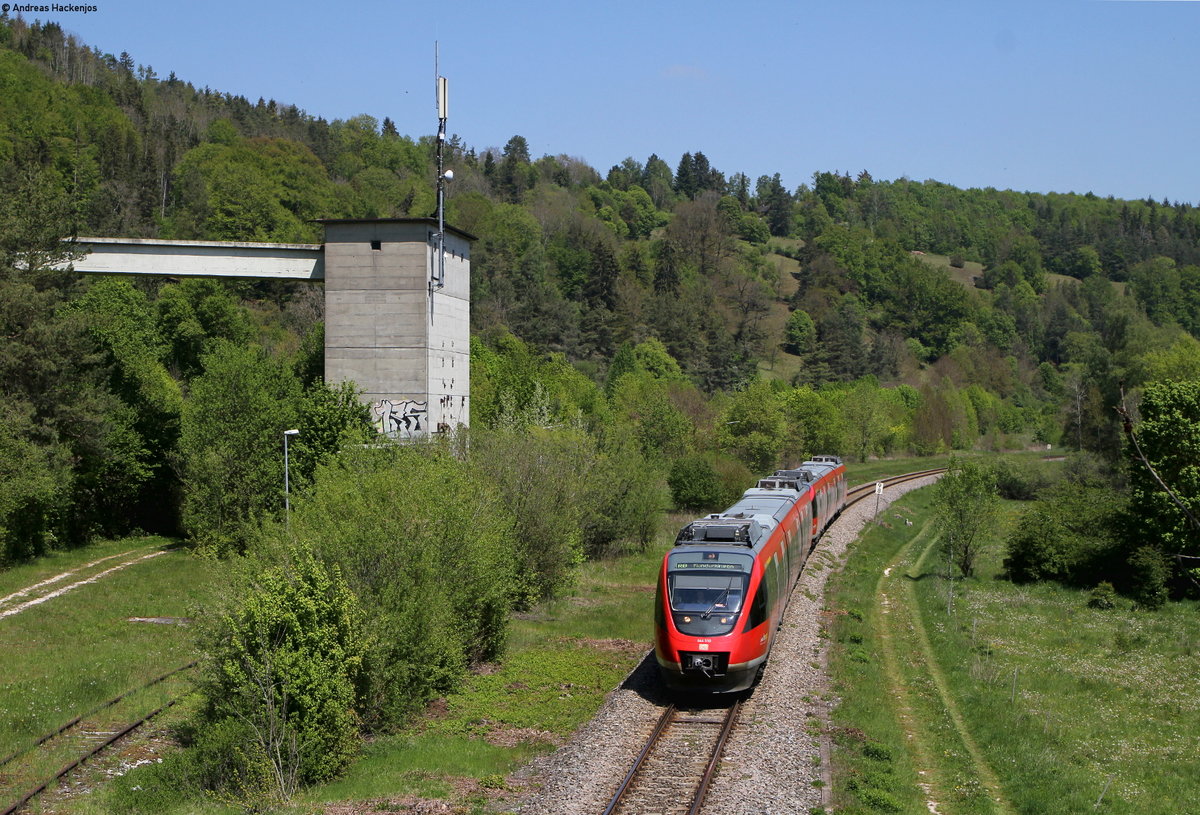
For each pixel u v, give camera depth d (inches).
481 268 5024.6
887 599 1473.9
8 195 1851.6
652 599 1365.7
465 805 643.5
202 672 762.2
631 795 645.3
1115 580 1697.8
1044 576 1763.0
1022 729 873.5
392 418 1674.5
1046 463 3371.1
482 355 2856.8
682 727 798.5
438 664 911.0
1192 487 1588.3
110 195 4394.7
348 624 745.0
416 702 856.9
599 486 1635.1
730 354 5364.2
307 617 728.3
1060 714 951.0
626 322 5226.4
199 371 2849.4
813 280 7445.9
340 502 901.2
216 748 691.4
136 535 1995.6
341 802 655.1
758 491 1473.9
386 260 1676.9
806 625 1185.4
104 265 1782.7
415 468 1033.5
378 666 796.6
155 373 2288.4
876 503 2386.8
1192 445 1614.2
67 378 1763.0
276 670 706.2
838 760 729.0
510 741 793.6
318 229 4864.7
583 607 1311.5
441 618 892.6
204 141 6318.9
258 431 1583.4
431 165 7706.7
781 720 811.4
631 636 1149.1
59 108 5206.7
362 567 855.7
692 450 2743.6
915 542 2206.0
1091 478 2576.3
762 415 3083.2
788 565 1192.8
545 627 1190.9
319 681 709.9
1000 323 7278.5
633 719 817.5
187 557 1684.3
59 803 673.0
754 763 702.5
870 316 7273.6
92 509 1907.0
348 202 5354.3
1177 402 1659.7
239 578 780.6
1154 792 753.0
